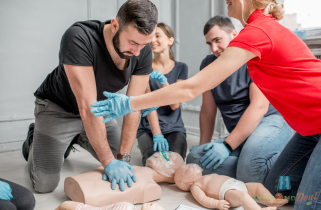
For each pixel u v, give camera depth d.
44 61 2.45
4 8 2.21
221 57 0.93
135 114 1.42
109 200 1.22
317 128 0.98
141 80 1.42
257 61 0.98
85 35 1.18
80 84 1.16
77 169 1.88
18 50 2.31
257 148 1.44
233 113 1.79
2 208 0.91
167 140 1.97
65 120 1.47
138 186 1.28
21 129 2.39
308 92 0.94
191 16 2.98
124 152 1.46
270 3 1.00
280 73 0.97
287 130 1.60
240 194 1.17
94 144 1.27
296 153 1.23
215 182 1.29
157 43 2.10
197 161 1.63
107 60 1.26
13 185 1.07
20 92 2.36
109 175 1.28
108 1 2.78
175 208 1.26
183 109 3.18
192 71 3.04
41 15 2.39
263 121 1.64
